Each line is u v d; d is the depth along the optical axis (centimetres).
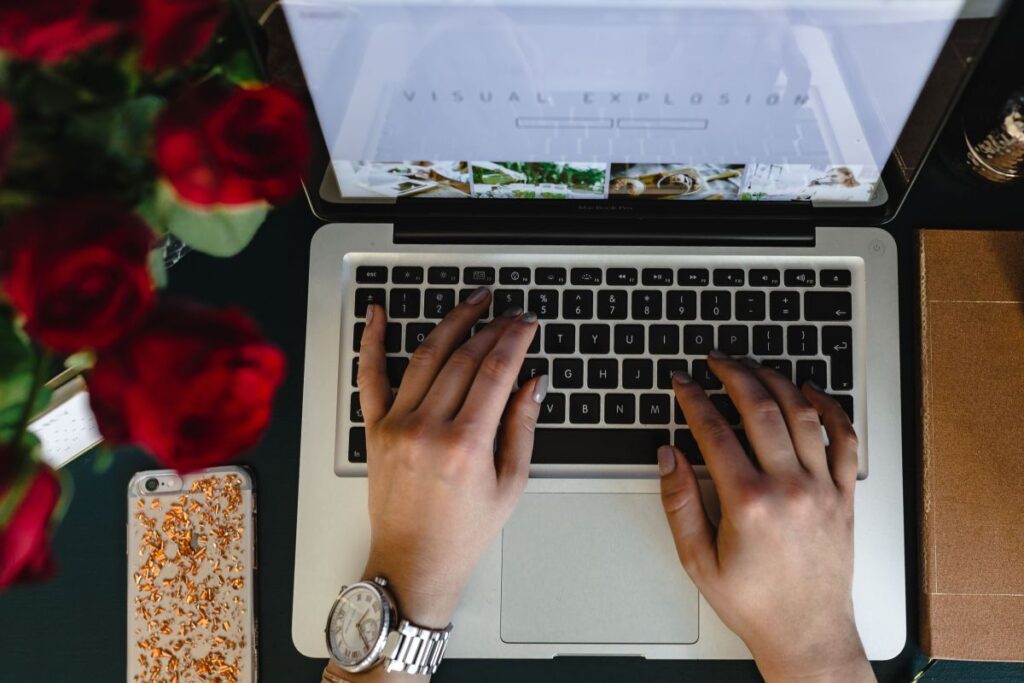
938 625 57
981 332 59
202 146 31
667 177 56
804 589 54
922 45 47
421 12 45
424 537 55
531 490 59
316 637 58
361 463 59
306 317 62
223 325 32
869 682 53
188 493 59
